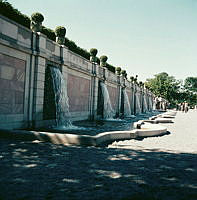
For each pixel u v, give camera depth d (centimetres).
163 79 8569
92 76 1716
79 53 1634
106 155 579
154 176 421
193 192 346
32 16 1027
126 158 558
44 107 1095
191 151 714
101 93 1878
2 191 317
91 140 701
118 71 2450
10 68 862
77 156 550
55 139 716
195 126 1623
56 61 1166
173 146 795
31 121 992
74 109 1438
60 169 435
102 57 1970
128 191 339
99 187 350
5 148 591
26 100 966
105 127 1229
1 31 800
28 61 969
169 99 8200
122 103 2575
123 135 902
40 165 455
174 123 1850
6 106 844
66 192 324
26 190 324
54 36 1320
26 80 960
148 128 1235
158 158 578
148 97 4503
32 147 625
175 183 385
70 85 1372
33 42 988
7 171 407
